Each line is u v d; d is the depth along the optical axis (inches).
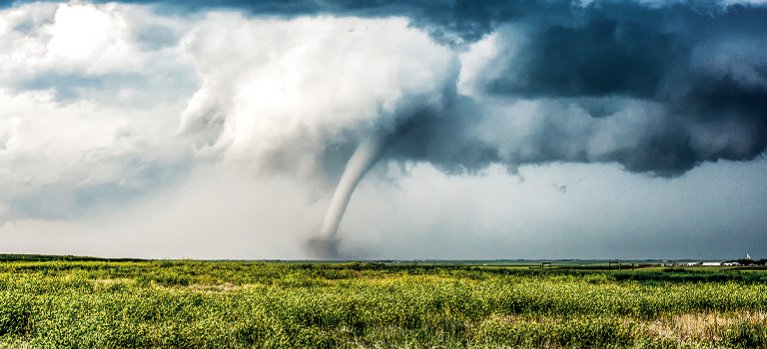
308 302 730.2
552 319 687.7
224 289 1241.4
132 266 1887.3
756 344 597.3
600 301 819.4
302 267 2380.7
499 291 905.5
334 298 785.6
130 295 922.7
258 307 681.6
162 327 565.0
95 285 1190.9
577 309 791.1
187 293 964.6
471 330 629.0
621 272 2325.3
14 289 1045.2
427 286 1159.6
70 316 598.9
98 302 741.9
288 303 728.3
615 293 941.2
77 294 925.8
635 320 699.4
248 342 542.6
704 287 1176.2
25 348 496.1
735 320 685.9
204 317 645.3
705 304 860.6
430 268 2738.7
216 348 518.6
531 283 1401.3
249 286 1285.7
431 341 569.9
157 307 720.3
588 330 576.7
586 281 1688.0
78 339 496.4
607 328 584.1
